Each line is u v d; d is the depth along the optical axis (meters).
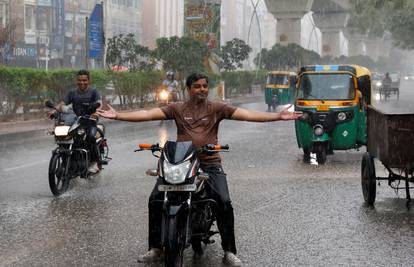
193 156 5.40
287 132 21.44
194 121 5.95
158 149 5.87
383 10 63.44
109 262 6.03
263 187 10.43
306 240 6.96
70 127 9.53
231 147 16.62
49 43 64.06
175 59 38.28
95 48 31.31
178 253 5.16
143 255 6.02
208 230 5.93
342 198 9.51
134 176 11.41
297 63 69.88
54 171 9.23
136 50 36.34
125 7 86.88
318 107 13.95
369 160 8.87
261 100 47.47
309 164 13.45
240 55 51.72
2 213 8.18
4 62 35.88
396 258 6.25
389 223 7.82
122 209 8.48
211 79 41.94
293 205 8.95
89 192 9.76
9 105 22.64
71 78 24.98
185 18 43.34
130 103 31.48
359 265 6.01
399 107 36.59
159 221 5.82
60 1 65.00
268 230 7.43
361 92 14.46
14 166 12.54
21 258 6.13
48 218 7.90
